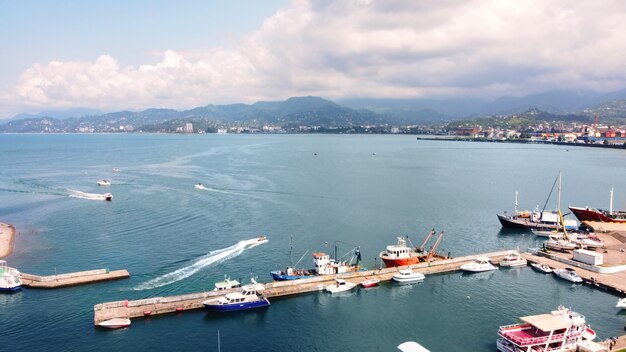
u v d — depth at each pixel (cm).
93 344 8200
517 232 16650
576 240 14600
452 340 8544
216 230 15862
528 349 7750
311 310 9825
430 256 13075
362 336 8688
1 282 10475
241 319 9350
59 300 10006
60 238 14925
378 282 11438
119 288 10719
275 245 14200
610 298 10588
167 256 13012
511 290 11056
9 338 8350
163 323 9069
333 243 14538
